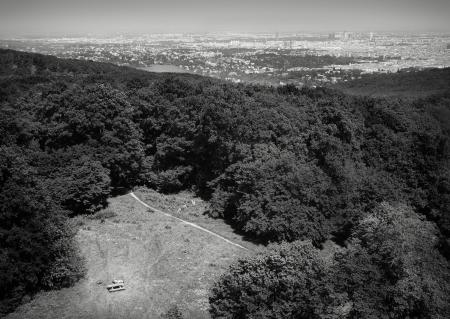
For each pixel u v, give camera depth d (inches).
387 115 2527.1
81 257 1471.5
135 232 1726.1
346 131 2299.5
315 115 2389.3
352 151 2284.7
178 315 1218.6
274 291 1189.7
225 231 1815.9
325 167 2044.8
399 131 2474.2
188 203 2100.1
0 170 1328.7
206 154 2210.9
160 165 2283.5
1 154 1382.9
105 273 1435.8
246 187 1820.9
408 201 2059.5
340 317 1121.4
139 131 2330.2
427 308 1175.6
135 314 1248.2
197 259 1551.4
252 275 1215.6
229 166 1990.7
